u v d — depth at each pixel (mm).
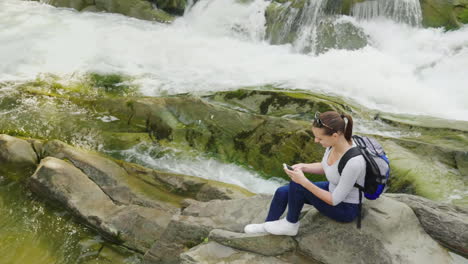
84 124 7566
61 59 10477
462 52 10328
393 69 9930
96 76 9781
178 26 13547
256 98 8109
